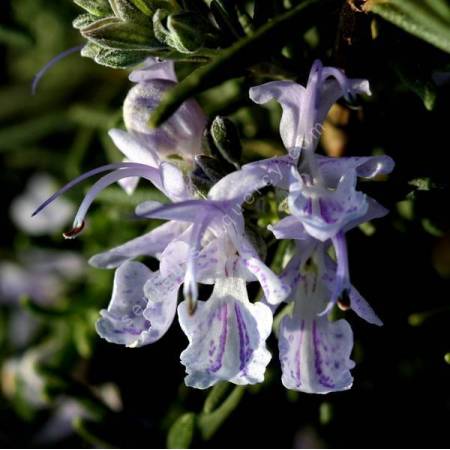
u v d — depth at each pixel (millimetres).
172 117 91
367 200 86
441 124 97
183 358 84
